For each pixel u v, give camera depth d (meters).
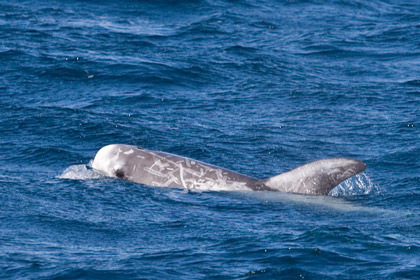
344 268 43.12
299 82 103.50
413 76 107.25
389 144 76.31
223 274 42.19
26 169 66.00
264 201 56.69
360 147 75.62
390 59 118.81
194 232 49.41
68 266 42.66
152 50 118.31
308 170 58.91
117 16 144.62
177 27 137.75
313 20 150.88
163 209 54.44
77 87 97.88
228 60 114.31
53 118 82.06
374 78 106.75
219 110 89.62
